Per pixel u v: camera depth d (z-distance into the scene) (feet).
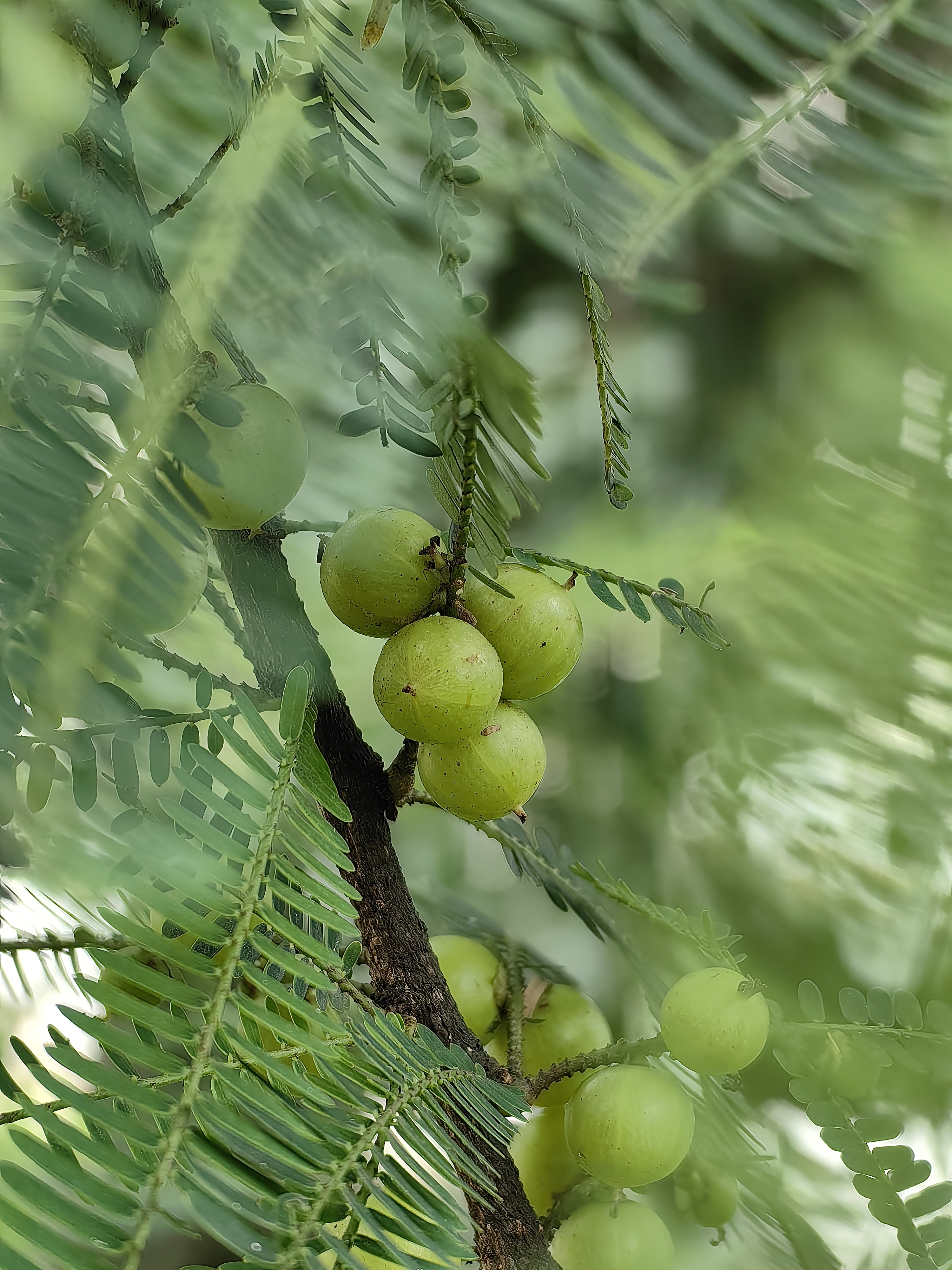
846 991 2.20
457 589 2.17
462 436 1.97
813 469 2.81
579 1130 2.23
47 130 1.93
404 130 2.16
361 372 1.98
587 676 3.26
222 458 2.04
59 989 2.12
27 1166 2.10
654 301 2.05
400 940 2.22
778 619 2.73
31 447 1.91
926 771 2.61
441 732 2.16
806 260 3.15
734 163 2.04
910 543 2.69
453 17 2.02
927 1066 2.18
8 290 1.93
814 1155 2.38
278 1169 1.88
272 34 2.17
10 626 1.92
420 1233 1.89
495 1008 2.39
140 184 2.02
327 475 2.35
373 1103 1.96
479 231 2.37
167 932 2.09
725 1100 2.31
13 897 2.06
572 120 2.26
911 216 2.49
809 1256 2.29
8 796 1.99
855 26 2.05
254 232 1.95
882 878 2.60
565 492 3.52
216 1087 1.92
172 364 1.97
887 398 2.75
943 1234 2.12
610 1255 2.26
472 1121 2.02
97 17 1.96
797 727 2.68
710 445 3.35
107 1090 1.88
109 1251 1.82
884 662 2.66
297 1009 1.98
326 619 2.93
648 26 2.04
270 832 2.04
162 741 2.07
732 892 2.68
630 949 2.42
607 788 3.06
